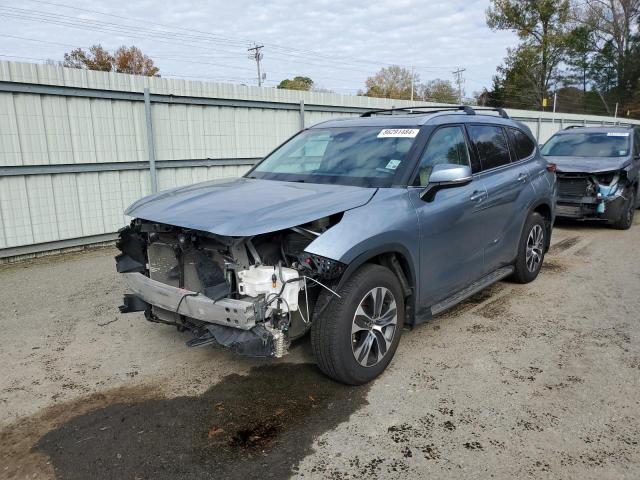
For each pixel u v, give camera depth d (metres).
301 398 3.51
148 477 2.74
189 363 4.08
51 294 5.92
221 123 9.88
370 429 3.14
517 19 50.41
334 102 11.81
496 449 2.94
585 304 5.34
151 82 8.71
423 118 4.52
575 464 2.80
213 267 3.30
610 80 55.75
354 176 4.10
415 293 3.95
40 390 3.70
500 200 4.95
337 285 3.29
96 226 8.45
